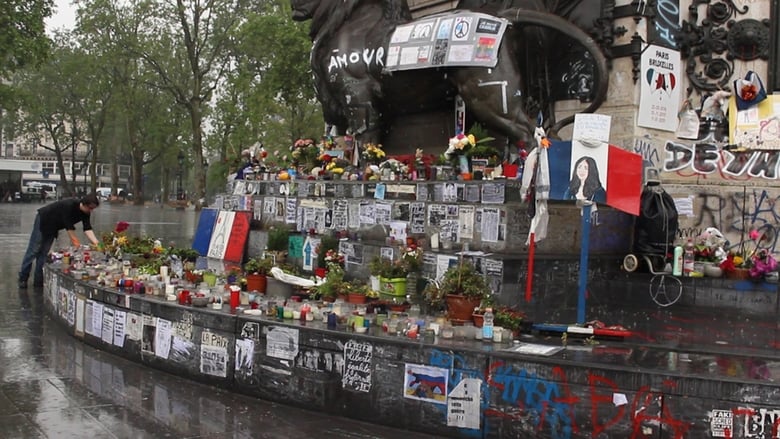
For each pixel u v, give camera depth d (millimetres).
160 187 100062
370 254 8984
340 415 5938
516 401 5211
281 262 10320
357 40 10766
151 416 5941
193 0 41531
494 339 5828
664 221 8445
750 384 4668
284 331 6262
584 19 9805
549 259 7742
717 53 10164
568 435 5043
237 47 40000
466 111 10039
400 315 6520
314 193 10586
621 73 9539
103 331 8172
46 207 12578
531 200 6957
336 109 11523
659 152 9820
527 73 10109
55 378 7051
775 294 7875
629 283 8438
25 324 9672
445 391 5457
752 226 9648
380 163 10172
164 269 8680
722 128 10008
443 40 9547
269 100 32875
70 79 58312
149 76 49250
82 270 9359
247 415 6004
